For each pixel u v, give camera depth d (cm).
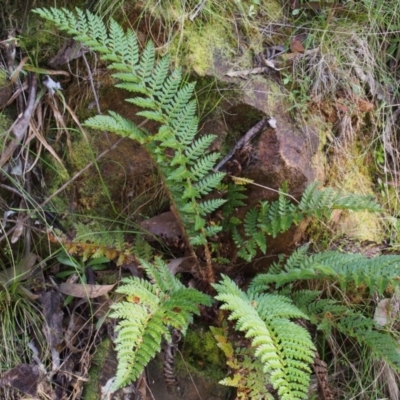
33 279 115
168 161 110
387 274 102
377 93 135
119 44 108
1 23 125
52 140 121
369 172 136
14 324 111
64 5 125
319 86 125
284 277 109
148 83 115
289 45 128
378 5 137
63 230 119
